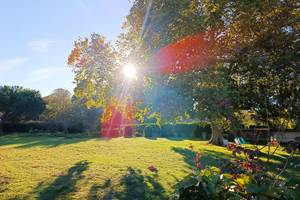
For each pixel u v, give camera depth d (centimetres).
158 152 1374
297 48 772
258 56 758
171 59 780
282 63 739
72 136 2741
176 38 788
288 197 351
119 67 930
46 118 4041
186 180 382
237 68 773
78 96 1025
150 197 655
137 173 880
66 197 659
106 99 972
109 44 948
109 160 1122
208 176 378
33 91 4403
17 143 1991
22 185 751
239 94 675
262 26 806
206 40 800
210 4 830
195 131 2778
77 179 809
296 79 699
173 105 737
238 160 436
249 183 363
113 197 659
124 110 945
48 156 1236
